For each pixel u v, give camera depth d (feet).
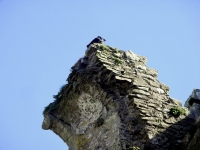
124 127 130.00
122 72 148.36
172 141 127.13
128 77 146.30
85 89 152.05
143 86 142.41
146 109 133.39
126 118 133.18
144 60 158.40
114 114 136.36
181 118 136.15
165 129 129.70
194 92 151.12
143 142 125.29
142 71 151.84
